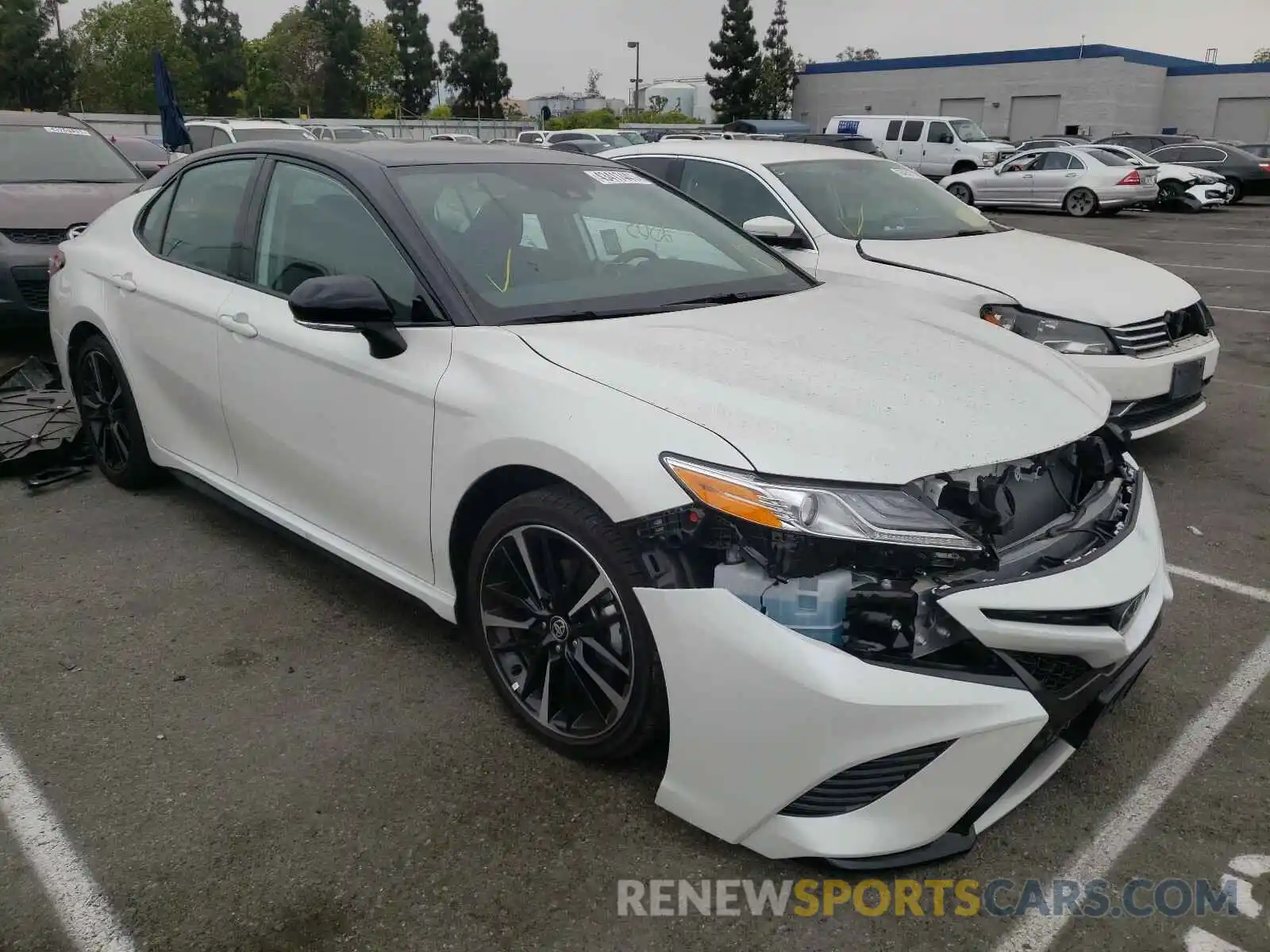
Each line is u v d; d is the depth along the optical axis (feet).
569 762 8.93
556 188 11.52
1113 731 9.53
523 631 9.07
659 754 9.04
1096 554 7.74
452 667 10.55
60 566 12.86
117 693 10.02
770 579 7.08
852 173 20.75
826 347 9.09
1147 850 7.95
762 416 7.61
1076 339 15.70
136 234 14.10
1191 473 17.03
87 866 7.71
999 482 7.66
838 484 7.06
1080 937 7.10
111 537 13.75
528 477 8.61
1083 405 8.84
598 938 7.07
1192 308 16.71
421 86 242.99
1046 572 7.36
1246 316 31.63
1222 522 14.89
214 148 13.33
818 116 167.32
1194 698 10.12
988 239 19.39
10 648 10.85
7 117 27.61
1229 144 85.35
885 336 9.58
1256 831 8.16
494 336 9.07
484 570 9.05
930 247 18.31
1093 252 18.99
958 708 6.86
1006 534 7.66
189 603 11.90
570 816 8.25
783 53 176.45
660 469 7.45
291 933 7.09
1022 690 7.05
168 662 10.61
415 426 9.36
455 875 7.63
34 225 22.76
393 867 7.71
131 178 27.27
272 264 11.42
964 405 8.06
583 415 8.02
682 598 7.35
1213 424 19.89
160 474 15.17
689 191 20.80
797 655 6.89
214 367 11.97
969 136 90.94
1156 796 8.59
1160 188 73.31
